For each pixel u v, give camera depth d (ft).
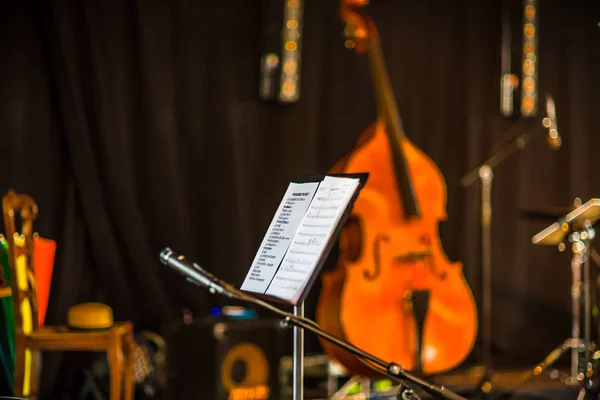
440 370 12.04
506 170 15.47
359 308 11.41
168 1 13.46
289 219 6.85
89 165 12.73
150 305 13.00
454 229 15.15
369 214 11.69
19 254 10.54
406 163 11.97
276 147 14.19
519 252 15.48
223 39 13.87
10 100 12.67
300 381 6.58
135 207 12.95
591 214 11.66
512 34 15.20
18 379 10.13
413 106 14.94
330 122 14.51
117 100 12.99
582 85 15.93
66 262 12.87
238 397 11.44
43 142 12.80
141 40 13.20
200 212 13.76
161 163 13.26
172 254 6.47
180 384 11.44
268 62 13.76
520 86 15.19
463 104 15.17
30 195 12.75
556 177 15.84
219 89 13.83
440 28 15.10
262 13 13.91
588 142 16.01
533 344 15.66
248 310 12.77
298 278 6.41
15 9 12.69
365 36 12.43
